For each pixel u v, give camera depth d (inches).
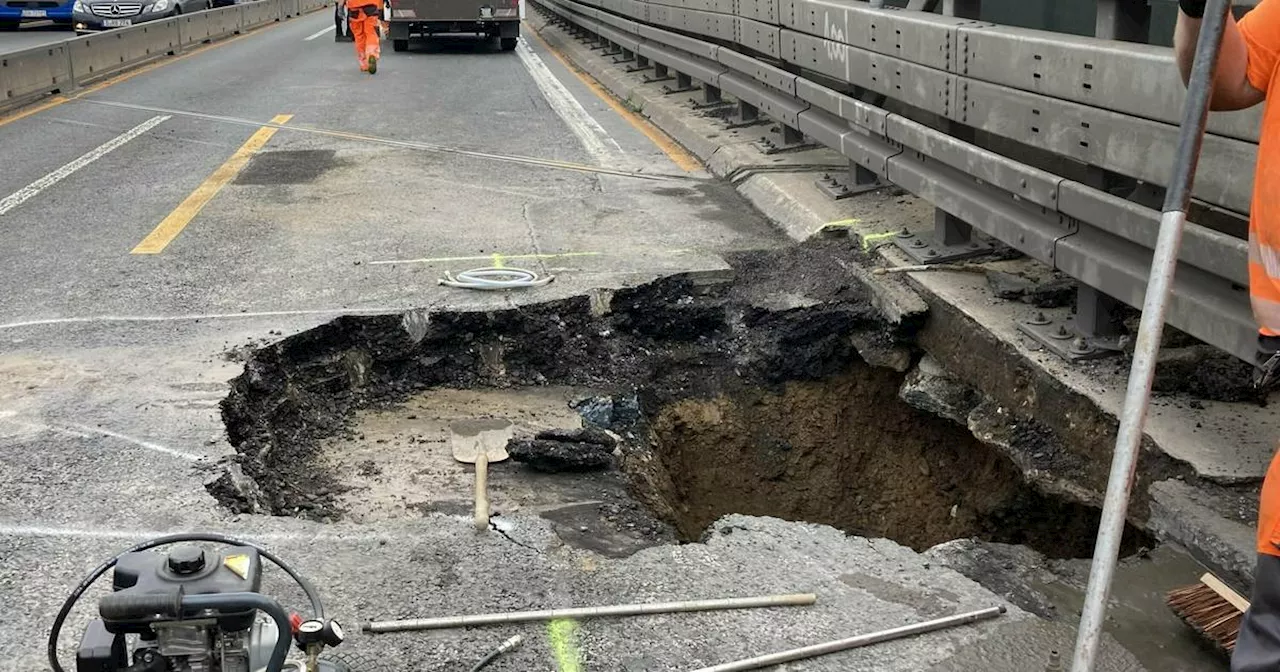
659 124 486.6
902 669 119.4
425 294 239.8
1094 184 175.6
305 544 144.3
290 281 253.4
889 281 230.7
